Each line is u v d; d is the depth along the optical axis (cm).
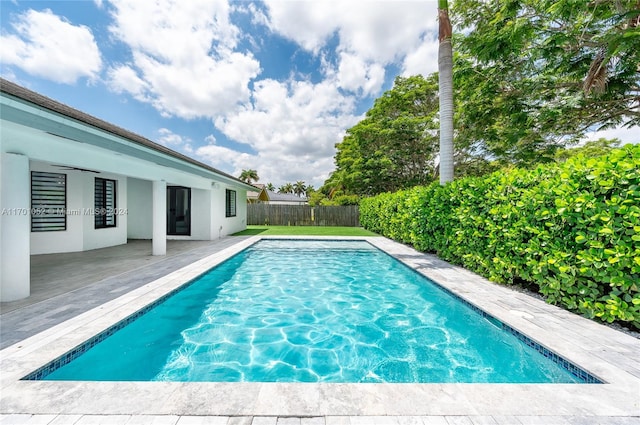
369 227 1764
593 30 709
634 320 321
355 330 431
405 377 311
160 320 440
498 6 775
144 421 188
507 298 453
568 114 855
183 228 1210
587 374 255
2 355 267
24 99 314
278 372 320
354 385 233
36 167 785
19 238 415
